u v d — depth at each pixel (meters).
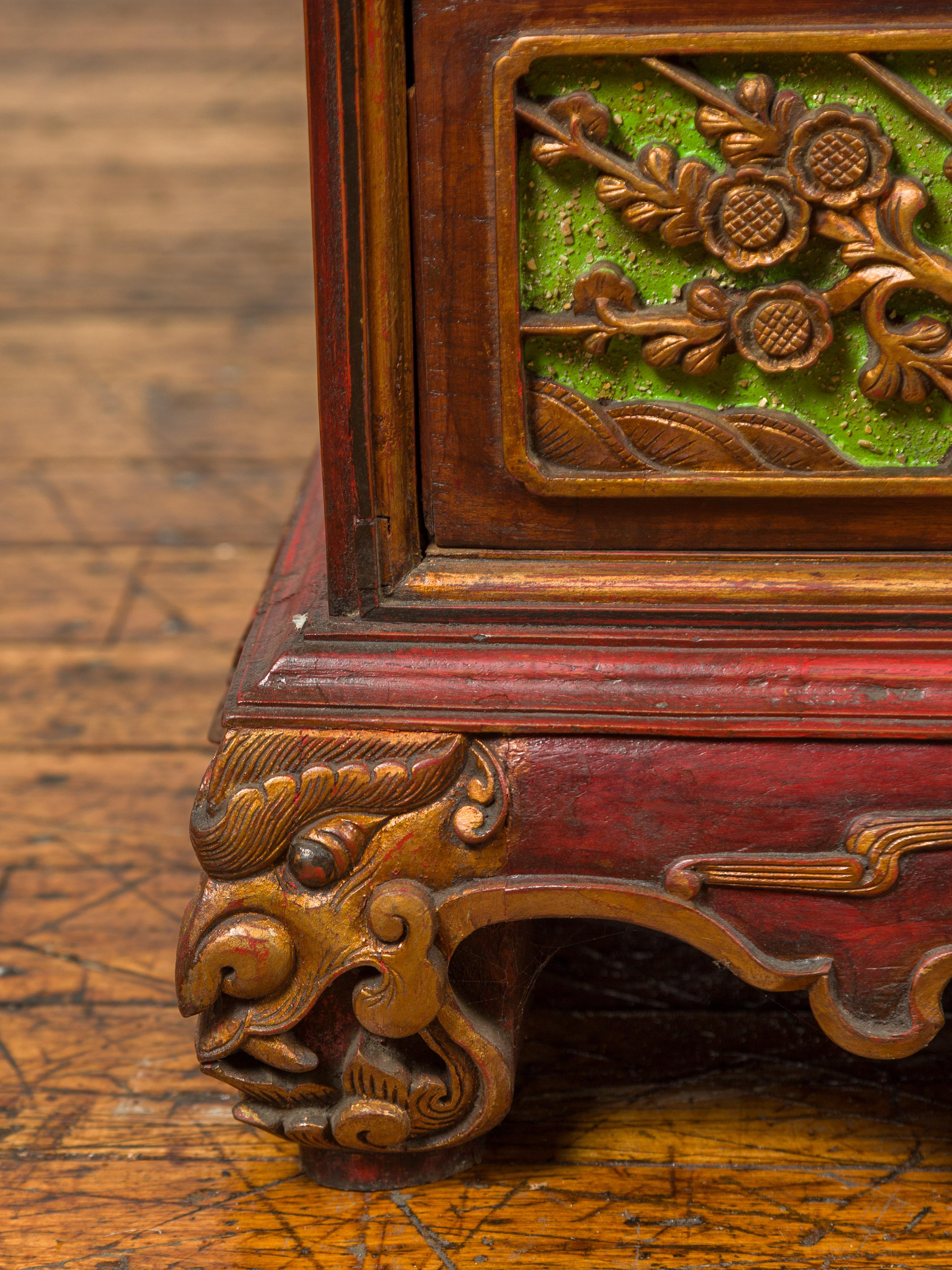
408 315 1.27
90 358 2.61
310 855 1.26
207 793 1.27
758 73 1.24
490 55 1.24
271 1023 1.28
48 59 4.02
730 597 1.28
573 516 1.28
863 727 1.25
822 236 1.25
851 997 1.27
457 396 1.27
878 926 1.27
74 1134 1.34
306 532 1.41
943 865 1.26
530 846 1.27
